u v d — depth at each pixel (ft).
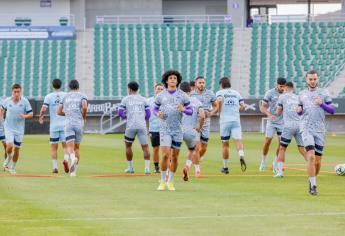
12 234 97.19
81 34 439.63
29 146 284.20
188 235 96.32
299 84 408.87
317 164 146.00
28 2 452.35
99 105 378.73
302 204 123.95
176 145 144.66
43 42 436.35
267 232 98.07
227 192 141.90
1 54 431.84
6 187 151.02
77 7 455.22
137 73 425.28
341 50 424.46
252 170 193.98
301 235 95.86
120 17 457.68
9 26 435.94
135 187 151.12
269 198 132.16
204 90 184.55
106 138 334.24
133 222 106.32
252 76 418.92
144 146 183.73
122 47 435.94
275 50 428.56
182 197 133.69
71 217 110.93
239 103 187.01
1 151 258.37
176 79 143.33
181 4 468.75
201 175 178.50
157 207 120.78
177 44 436.76
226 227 101.96
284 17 444.96
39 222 106.52
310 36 432.66
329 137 340.59
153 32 441.27
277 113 173.99
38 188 149.28
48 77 423.64
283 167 188.03
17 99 183.11
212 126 380.99
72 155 174.19
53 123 184.75
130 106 183.93
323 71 414.82
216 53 431.02
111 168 198.59
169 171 146.92
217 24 441.68
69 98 174.50
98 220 108.17
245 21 460.96
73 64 428.97
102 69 426.92
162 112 142.92
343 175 177.99
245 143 299.58
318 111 141.90
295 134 173.17
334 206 121.29
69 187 151.12
